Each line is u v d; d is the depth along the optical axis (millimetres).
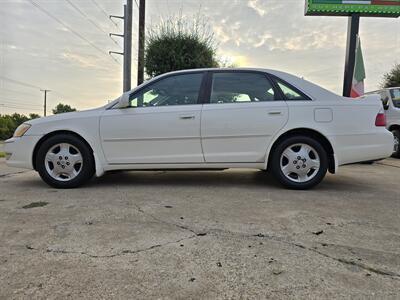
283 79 4109
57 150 4152
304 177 4047
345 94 10641
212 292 1755
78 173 4105
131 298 1699
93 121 4062
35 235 2502
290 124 3959
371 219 2930
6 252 2209
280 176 4043
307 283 1845
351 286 1819
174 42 10125
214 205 3336
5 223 2768
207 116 3990
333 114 3965
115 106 4152
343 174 5434
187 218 2914
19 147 4133
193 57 10062
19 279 1868
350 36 10469
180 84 4172
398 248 2316
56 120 4102
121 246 2312
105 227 2678
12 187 4219
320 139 4043
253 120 3975
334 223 2811
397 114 8336
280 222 2818
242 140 4000
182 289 1781
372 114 4051
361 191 4043
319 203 3439
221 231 2602
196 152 4035
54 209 3176
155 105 4109
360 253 2227
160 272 1957
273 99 4055
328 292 1760
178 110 4027
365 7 10289
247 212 3096
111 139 4055
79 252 2213
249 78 4141
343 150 3982
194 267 2016
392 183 4594
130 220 2854
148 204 3361
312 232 2596
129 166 4105
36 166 4160
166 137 4027
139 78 11078
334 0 10383
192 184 4398
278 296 1722
